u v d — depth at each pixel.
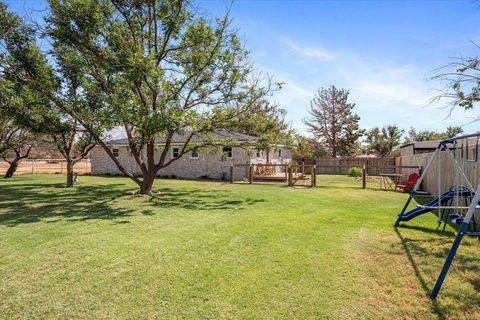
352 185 15.73
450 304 3.13
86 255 4.56
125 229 6.14
